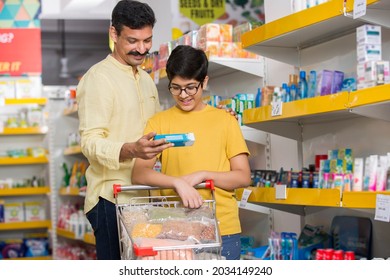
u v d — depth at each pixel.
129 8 3.02
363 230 3.52
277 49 4.07
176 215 2.64
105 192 3.09
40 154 7.75
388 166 2.96
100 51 7.98
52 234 7.73
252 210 4.31
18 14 8.97
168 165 3.00
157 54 4.87
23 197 8.10
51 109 7.77
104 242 3.13
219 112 3.02
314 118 3.86
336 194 3.09
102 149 2.84
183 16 8.19
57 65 7.91
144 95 3.29
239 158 2.97
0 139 8.02
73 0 7.97
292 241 3.64
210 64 4.36
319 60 3.97
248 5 8.36
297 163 4.14
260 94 3.93
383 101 2.80
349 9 3.05
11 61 7.90
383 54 3.43
